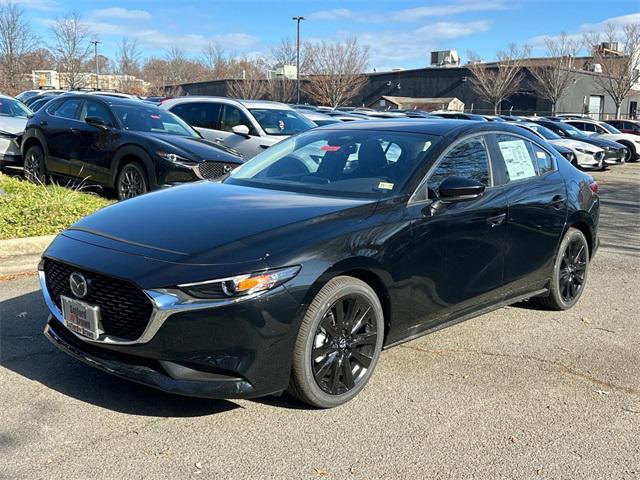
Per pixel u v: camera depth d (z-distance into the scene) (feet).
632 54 171.42
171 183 27.02
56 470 9.93
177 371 10.87
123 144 28.22
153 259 11.26
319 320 11.76
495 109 180.65
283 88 181.98
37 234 22.38
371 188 14.11
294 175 15.52
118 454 10.44
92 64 157.17
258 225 12.08
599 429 12.03
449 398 13.02
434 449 11.04
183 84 196.44
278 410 12.17
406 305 13.52
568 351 16.01
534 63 185.16
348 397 12.52
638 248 29.09
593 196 19.98
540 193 17.35
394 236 13.00
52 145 31.40
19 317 16.52
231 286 10.79
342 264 11.95
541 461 10.83
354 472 10.23
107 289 11.35
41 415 11.60
